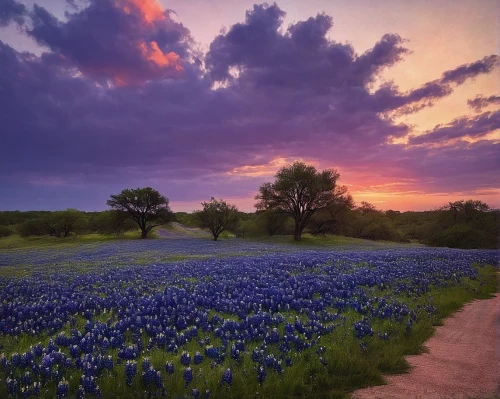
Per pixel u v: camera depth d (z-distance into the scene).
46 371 6.23
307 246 57.59
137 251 47.41
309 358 7.32
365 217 94.62
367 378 6.72
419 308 11.47
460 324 10.45
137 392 5.83
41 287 15.52
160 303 11.49
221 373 6.43
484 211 68.75
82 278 18.47
